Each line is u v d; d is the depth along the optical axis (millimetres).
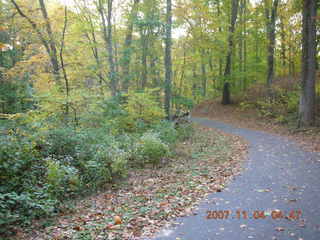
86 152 7867
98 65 16500
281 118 15430
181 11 20562
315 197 5395
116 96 14312
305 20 12875
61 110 11398
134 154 9031
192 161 9492
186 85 28922
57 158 7355
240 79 24984
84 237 4250
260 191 5957
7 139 6305
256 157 9164
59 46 13977
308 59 12969
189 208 5266
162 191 6512
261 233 4117
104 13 17594
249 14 22312
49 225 4809
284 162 8250
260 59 24219
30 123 9297
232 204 5340
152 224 4648
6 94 13078
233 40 22203
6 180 5555
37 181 5926
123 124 12641
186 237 4133
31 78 14562
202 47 22438
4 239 4195
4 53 15297
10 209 4875
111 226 4625
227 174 7445
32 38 14695
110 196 6426
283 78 23062
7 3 13664
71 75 14844
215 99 28078
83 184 6883
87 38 18766
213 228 4375
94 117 11695
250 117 19031
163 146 9156
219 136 14195
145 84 20234
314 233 4020
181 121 17328
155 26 16516
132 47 18141
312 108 13117
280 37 23484
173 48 24094
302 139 11398
